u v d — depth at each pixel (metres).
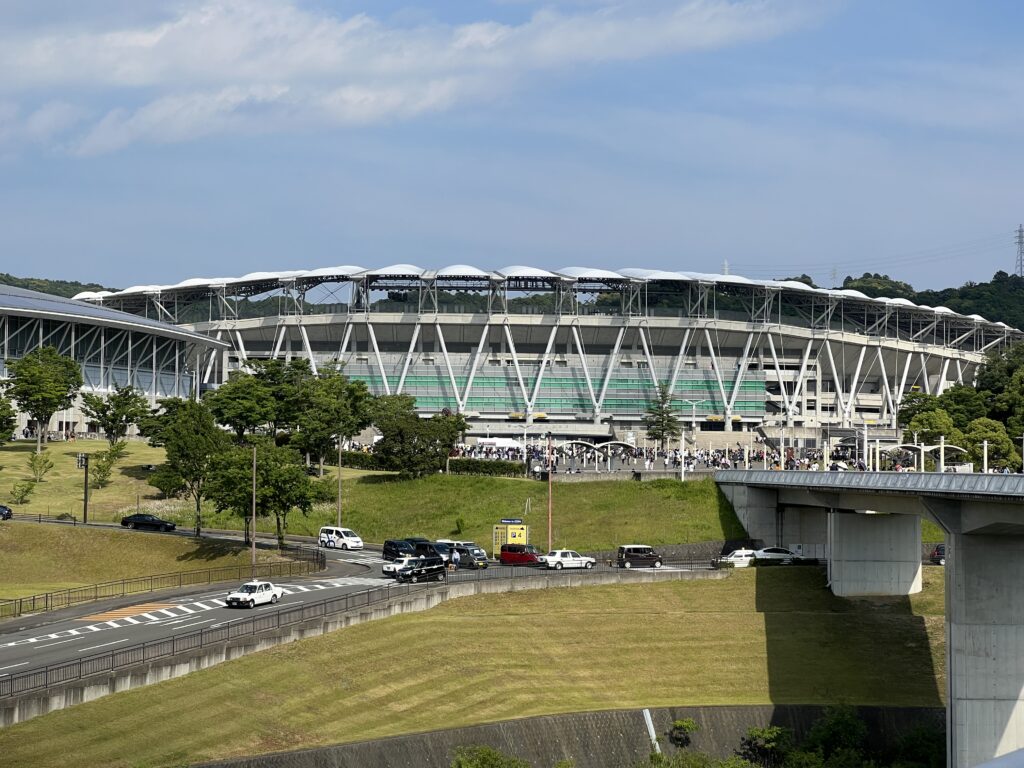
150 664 83.31
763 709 100.50
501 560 144.00
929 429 195.75
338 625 100.44
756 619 121.31
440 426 186.88
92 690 78.56
